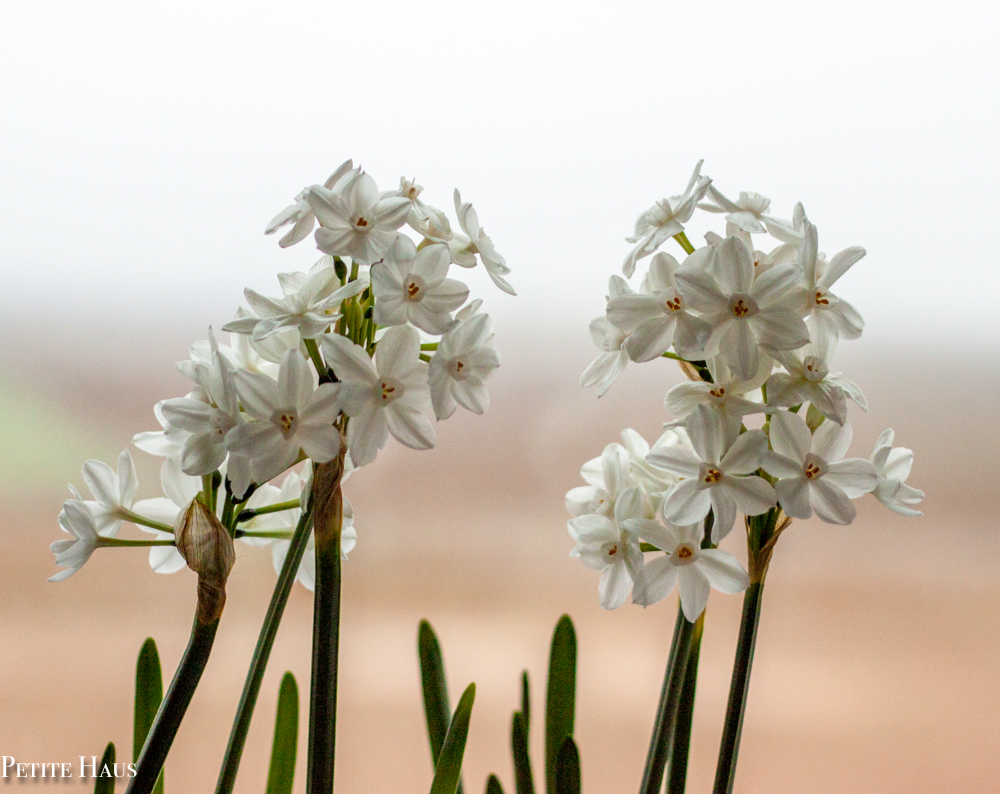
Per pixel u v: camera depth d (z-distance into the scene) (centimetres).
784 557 156
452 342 67
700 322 68
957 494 157
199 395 69
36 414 151
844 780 113
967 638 142
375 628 141
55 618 138
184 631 137
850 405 160
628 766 117
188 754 119
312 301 69
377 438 67
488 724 123
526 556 153
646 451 74
